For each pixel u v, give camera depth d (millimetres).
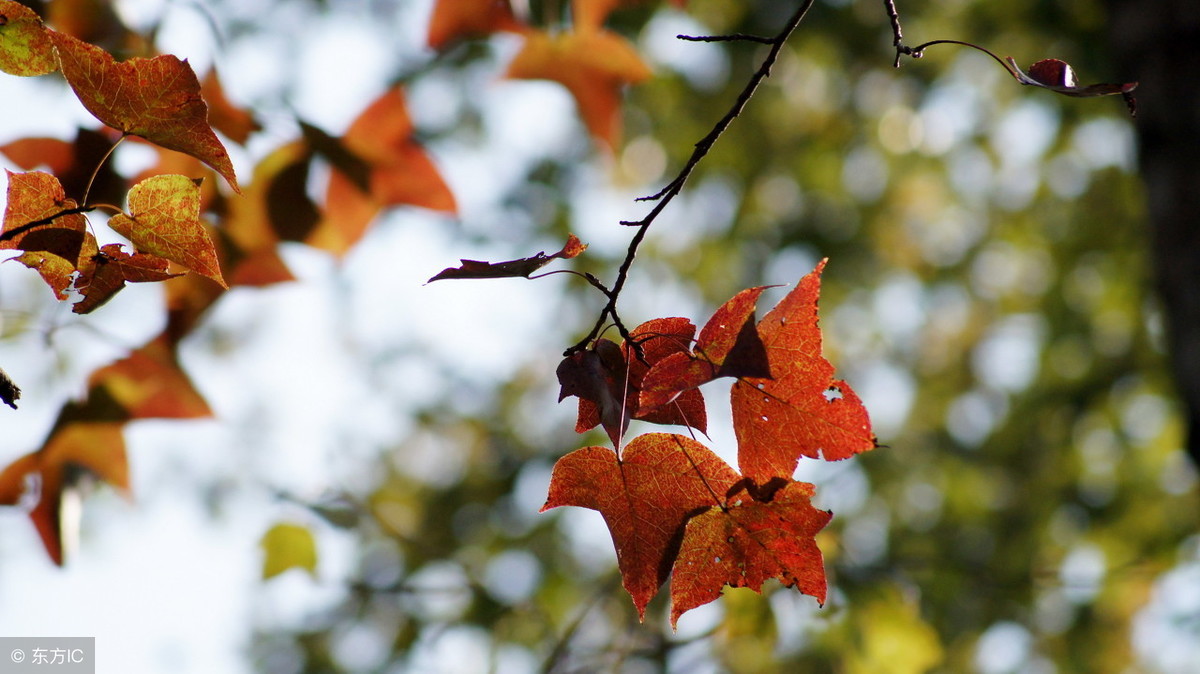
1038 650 6625
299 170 2074
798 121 7184
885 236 7625
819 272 1110
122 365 2121
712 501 1147
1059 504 7027
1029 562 6730
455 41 2293
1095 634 6480
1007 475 7238
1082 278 7199
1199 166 2613
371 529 4406
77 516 2182
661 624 3961
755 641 3273
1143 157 2781
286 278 2150
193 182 1097
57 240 1093
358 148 2078
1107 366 6965
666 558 1149
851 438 1113
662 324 1130
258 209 2082
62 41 1052
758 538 1148
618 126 2465
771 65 1206
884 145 7219
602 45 2334
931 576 4883
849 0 6438
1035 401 7094
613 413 1084
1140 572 5887
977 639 6121
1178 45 2736
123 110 1097
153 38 1892
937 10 6395
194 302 2117
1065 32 5777
